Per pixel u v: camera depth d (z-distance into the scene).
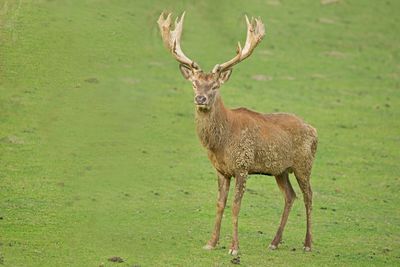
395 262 61.28
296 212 73.94
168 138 92.00
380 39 149.50
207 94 55.72
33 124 86.44
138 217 67.00
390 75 133.00
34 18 96.12
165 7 122.56
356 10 161.00
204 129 56.62
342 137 102.31
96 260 54.50
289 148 59.97
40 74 92.62
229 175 58.31
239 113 58.62
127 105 96.94
